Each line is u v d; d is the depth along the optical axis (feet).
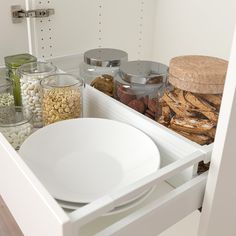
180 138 1.95
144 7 3.67
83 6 3.26
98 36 3.49
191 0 3.36
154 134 2.12
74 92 2.42
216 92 2.03
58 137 2.21
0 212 4.14
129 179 1.93
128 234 1.62
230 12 3.08
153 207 1.69
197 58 2.30
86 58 2.91
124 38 3.69
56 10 3.11
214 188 1.85
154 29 3.87
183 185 1.84
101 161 2.11
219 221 2.07
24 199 1.65
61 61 3.27
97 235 1.54
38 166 1.99
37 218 1.53
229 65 1.52
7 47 3.25
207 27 3.31
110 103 2.40
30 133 2.42
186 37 3.55
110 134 2.27
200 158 1.78
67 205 1.73
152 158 1.96
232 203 2.07
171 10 3.60
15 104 2.77
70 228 1.32
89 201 1.73
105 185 1.91
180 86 2.11
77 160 2.12
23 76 2.52
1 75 2.90
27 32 3.30
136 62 2.74
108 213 1.69
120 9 3.51
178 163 1.70
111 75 2.81
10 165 1.75
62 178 1.95
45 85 2.41
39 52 3.18
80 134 2.27
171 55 3.77
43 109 2.45
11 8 3.12
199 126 2.07
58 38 3.23
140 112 2.48
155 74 2.50
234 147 1.77
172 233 2.67
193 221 2.45
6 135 2.28
